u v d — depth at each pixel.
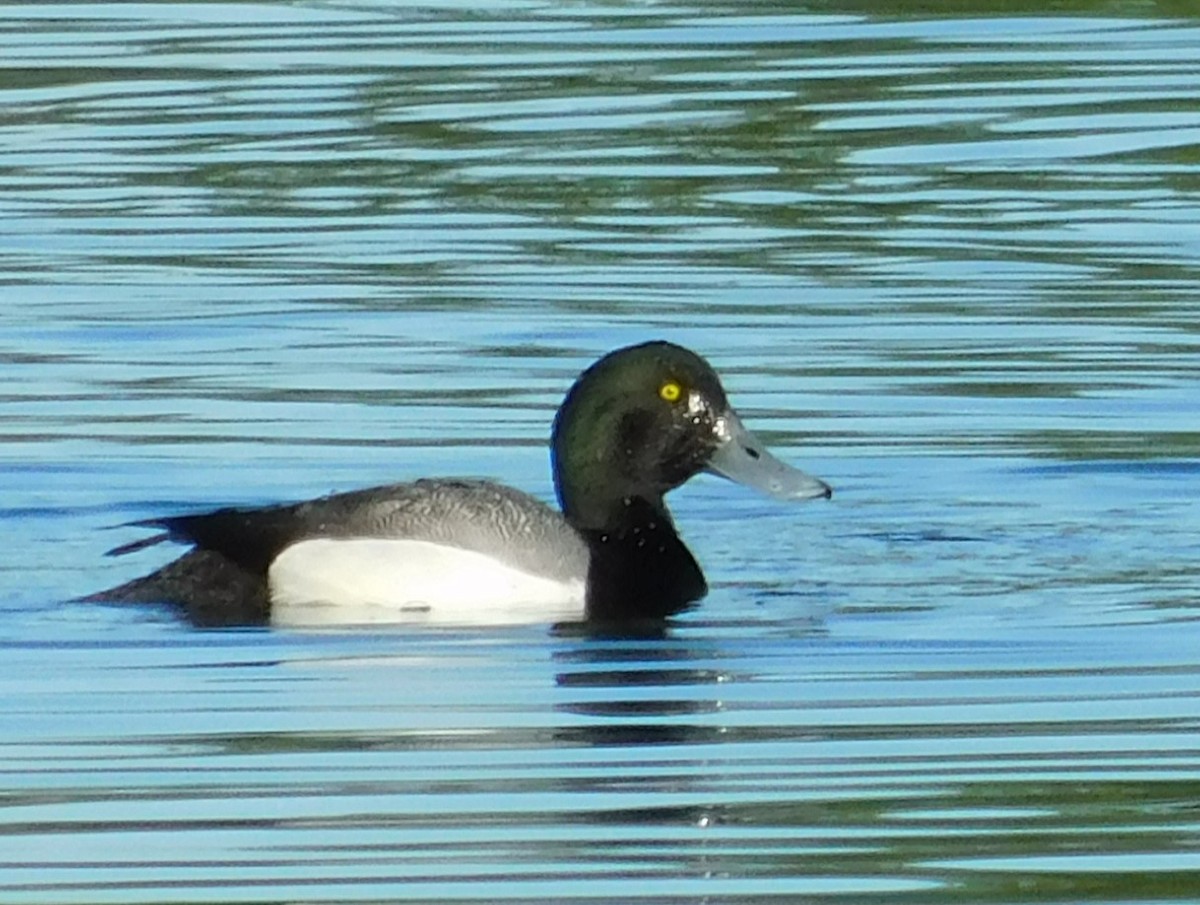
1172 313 18.50
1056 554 14.70
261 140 22.73
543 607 14.05
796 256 19.86
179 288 19.20
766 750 11.80
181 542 14.22
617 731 12.02
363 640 13.43
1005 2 26.70
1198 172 21.75
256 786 11.36
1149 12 26.42
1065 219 20.64
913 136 22.73
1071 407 16.81
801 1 26.80
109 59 25.03
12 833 10.83
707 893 10.17
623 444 14.62
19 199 21.30
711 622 13.74
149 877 10.37
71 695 12.52
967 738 11.88
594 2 26.94
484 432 16.53
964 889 10.17
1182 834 10.71
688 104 23.58
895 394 17.11
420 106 23.58
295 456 16.09
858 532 15.21
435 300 18.95
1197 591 14.02
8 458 15.96
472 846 10.68
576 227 20.59
